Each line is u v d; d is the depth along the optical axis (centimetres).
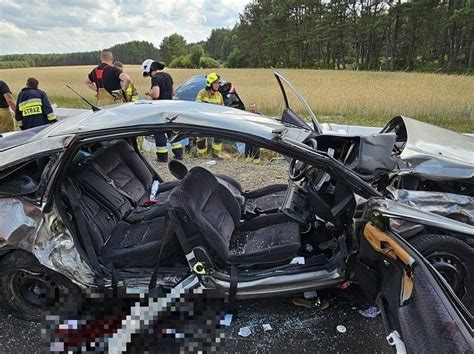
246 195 385
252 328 289
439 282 204
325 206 270
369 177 276
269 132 263
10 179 278
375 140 288
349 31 6825
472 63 5809
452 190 316
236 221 319
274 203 361
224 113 304
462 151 340
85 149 342
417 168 310
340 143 322
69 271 271
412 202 282
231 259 280
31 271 281
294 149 257
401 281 226
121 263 285
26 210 266
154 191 391
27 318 296
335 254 281
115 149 360
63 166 263
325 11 7119
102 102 745
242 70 4247
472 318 194
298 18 7350
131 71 3984
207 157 720
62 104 1853
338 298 317
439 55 6325
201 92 711
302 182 321
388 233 237
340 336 281
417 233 267
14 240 265
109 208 319
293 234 296
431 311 193
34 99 672
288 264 280
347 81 2728
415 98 1766
